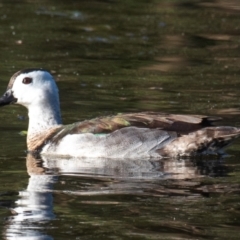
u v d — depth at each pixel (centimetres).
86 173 1391
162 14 2844
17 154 1532
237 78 2136
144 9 2908
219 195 1254
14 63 2225
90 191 1277
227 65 2273
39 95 1617
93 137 1523
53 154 1538
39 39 2509
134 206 1198
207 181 1332
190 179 1348
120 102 1889
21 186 1305
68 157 1520
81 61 2291
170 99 1925
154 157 1502
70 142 1532
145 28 2666
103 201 1226
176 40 2541
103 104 1869
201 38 2559
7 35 2533
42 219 1143
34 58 2294
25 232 1090
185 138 1498
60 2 2978
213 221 1133
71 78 2105
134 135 1509
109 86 2039
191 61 2311
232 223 1129
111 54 2375
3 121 1753
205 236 1070
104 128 1528
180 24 2716
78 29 2644
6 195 1254
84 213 1166
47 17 2770
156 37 2567
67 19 2753
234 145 1591
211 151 1510
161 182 1330
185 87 2042
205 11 2875
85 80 2092
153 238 1066
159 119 1527
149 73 2186
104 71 2195
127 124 1526
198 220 1134
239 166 1441
